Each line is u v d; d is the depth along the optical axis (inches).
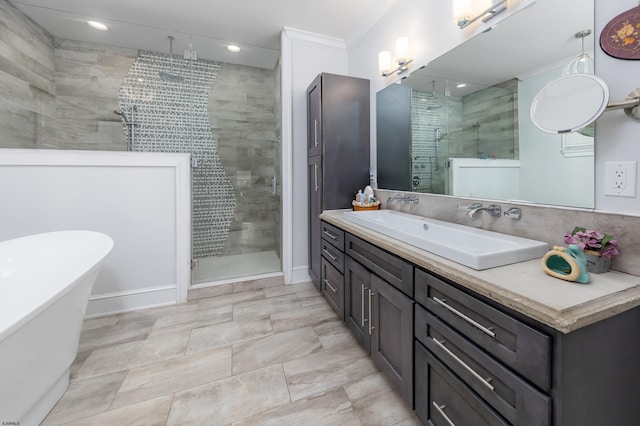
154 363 62.7
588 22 38.2
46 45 107.1
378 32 92.8
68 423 47.0
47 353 46.0
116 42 115.3
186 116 131.0
